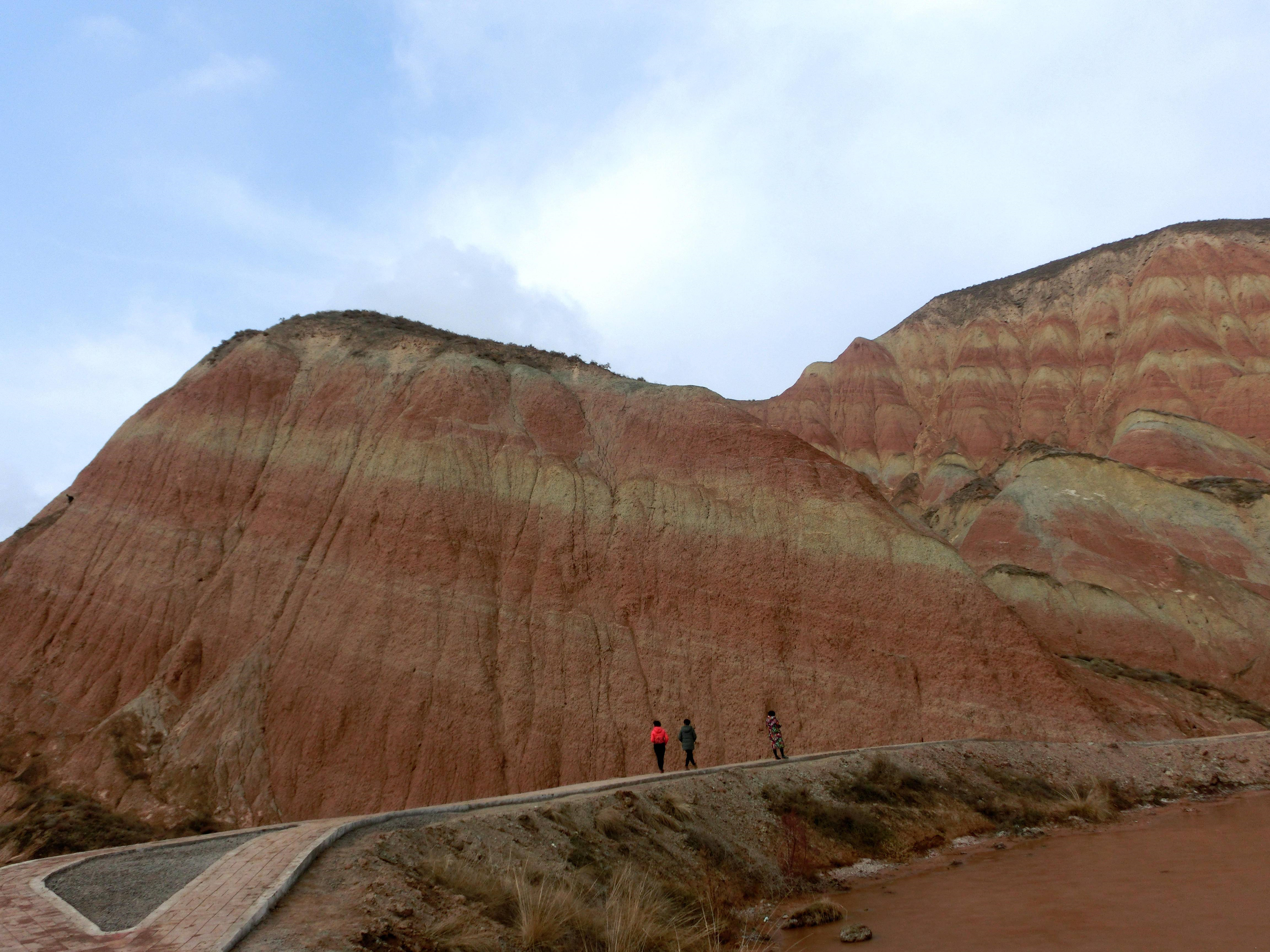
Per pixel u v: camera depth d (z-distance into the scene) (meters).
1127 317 100.38
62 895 10.86
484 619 36.62
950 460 91.62
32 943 9.04
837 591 37.16
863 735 33.09
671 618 36.91
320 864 11.95
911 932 14.80
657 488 41.75
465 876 12.62
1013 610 37.00
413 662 35.31
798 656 35.50
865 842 22.41
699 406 45.59
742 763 25.28
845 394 108.38
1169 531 60.16
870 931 14.82
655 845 17.72
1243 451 72.00
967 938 14.00
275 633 37.78
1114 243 113.56
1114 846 22.14
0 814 32.75
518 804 17.67
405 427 43.72
